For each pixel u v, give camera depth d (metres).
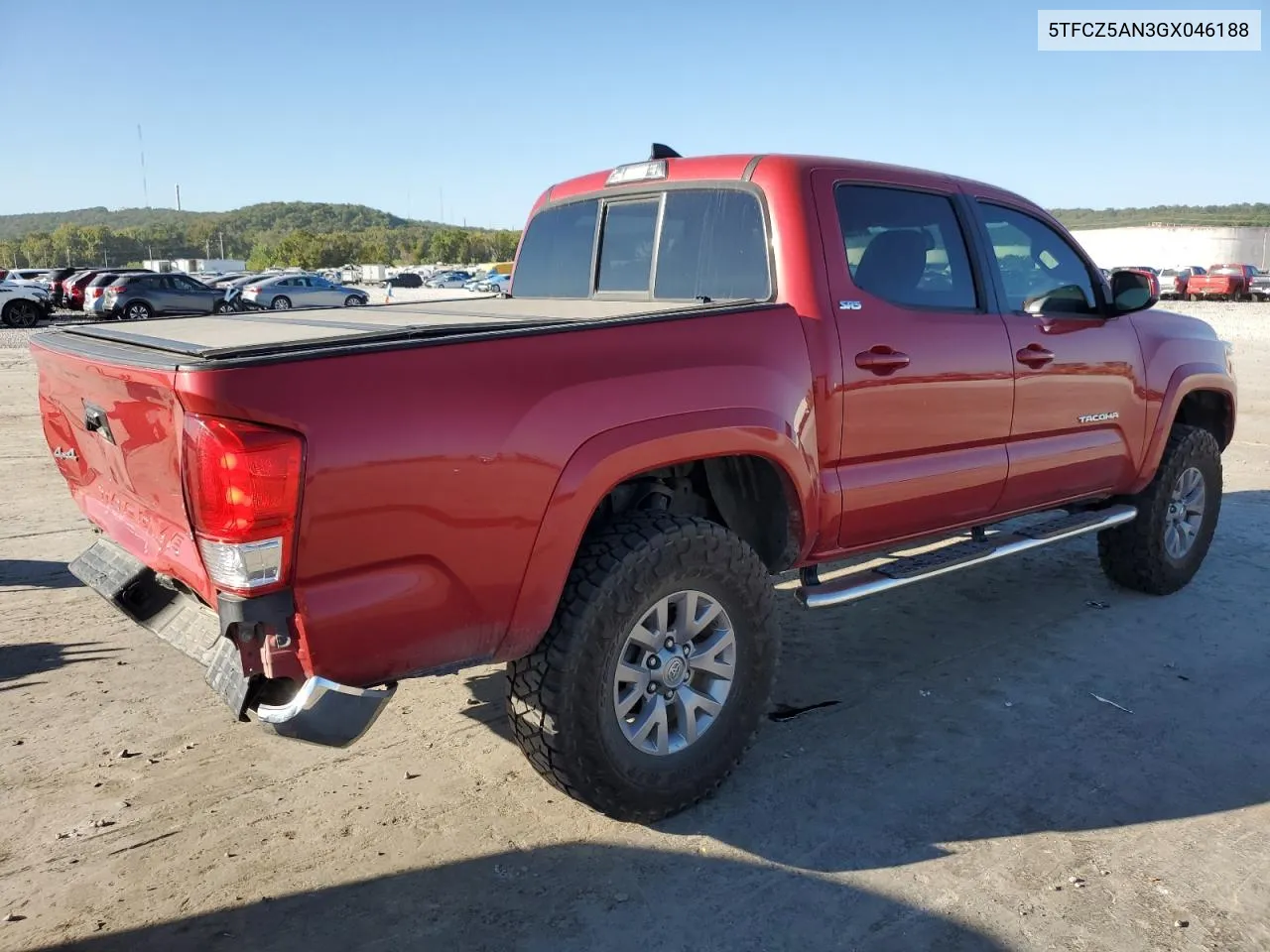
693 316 2.99
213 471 2.17
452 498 2.47
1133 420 4.72
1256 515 6.98
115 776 3.33
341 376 2.29
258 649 2.32
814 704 3.96
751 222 3.50
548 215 4.62
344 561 2.33
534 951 2.49
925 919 2.61
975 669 4.30
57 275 34.16
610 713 2.86
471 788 3.29
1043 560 5.94
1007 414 4.04
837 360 3.37
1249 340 21.81
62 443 3.32
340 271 94.88
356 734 2.39
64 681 4.08
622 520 2.95
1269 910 2.65
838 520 3.47
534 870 2.83
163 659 4.32
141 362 2.33
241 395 2.16
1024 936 2.54
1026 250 4.34
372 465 2.33
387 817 3.10
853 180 3.60
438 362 2.44
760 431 3.07
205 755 3.50
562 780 2.86
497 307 3.84
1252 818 3.11
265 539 2.22
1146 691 4.07
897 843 2.97
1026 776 3.37
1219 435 5.74
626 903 2.68
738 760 3.20
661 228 3.91
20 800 3.17
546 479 2.62
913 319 3.63
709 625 3.14
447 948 2.50
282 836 2.99
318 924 2.59
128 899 2.69
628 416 2.78
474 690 4.09
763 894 2.72
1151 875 2.81
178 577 2.60
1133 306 4.46
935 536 4.11
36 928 2.57
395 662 2.48
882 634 4.75
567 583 2.81
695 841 2.98
